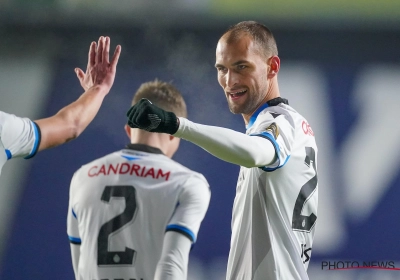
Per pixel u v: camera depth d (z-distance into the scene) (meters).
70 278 22.50
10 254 23.05
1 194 24.69
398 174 24.38
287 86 27.30
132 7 29.48
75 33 29.64
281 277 9.55
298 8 29.17
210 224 23.28
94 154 25.55
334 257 22.16
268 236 9.59
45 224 23.86
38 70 29.03
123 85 27.41
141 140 10.84
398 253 22.25
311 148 10.16
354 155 24.88
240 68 10.15
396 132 25.44
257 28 10.38
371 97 26.72
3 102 27.75
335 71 27.94
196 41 29.14
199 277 21.83
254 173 9.73
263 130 9.16
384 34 28.84
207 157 25.00
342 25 28.92
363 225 23.03
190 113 26.28
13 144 8.16
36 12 29.64
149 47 28.97
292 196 9.76
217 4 29.56
